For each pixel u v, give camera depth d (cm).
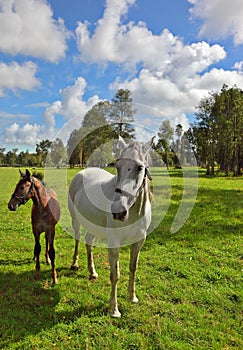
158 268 534
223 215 984
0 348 314
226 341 327
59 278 487
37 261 481
